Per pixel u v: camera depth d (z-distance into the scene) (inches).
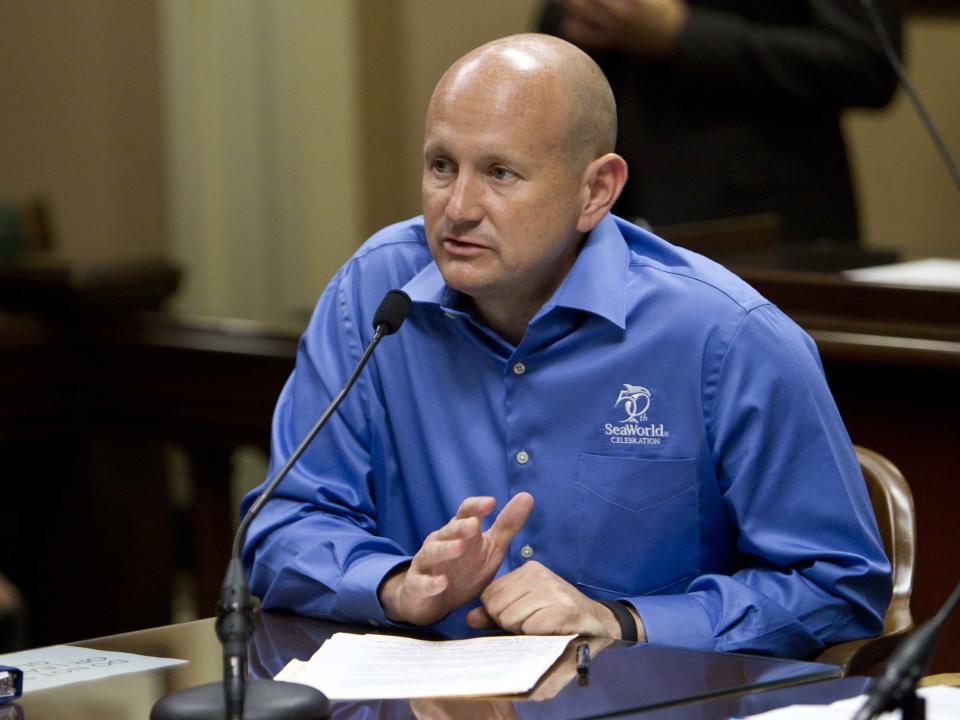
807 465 262.1
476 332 277.3
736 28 500.4
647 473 267.9
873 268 419.5
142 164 851.4
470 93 249.3
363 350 289.0
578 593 241.8
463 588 241.9
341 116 829.2
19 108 880.3
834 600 256.5
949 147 946.1
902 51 518.9
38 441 520.4
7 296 527.8
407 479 284.8
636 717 195.6
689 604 248.8
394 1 836.6
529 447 272.1
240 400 491.8
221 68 829.8
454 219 249.8
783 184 516.4
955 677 233.9
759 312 266.5
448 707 199.8
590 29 498.0
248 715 190.2
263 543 278.2
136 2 845.2
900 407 373.4
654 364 267.6
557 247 255.8
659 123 508.7
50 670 228.2
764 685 206.5
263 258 839.1
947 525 367.9
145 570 534.9
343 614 255.1
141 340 509.4
